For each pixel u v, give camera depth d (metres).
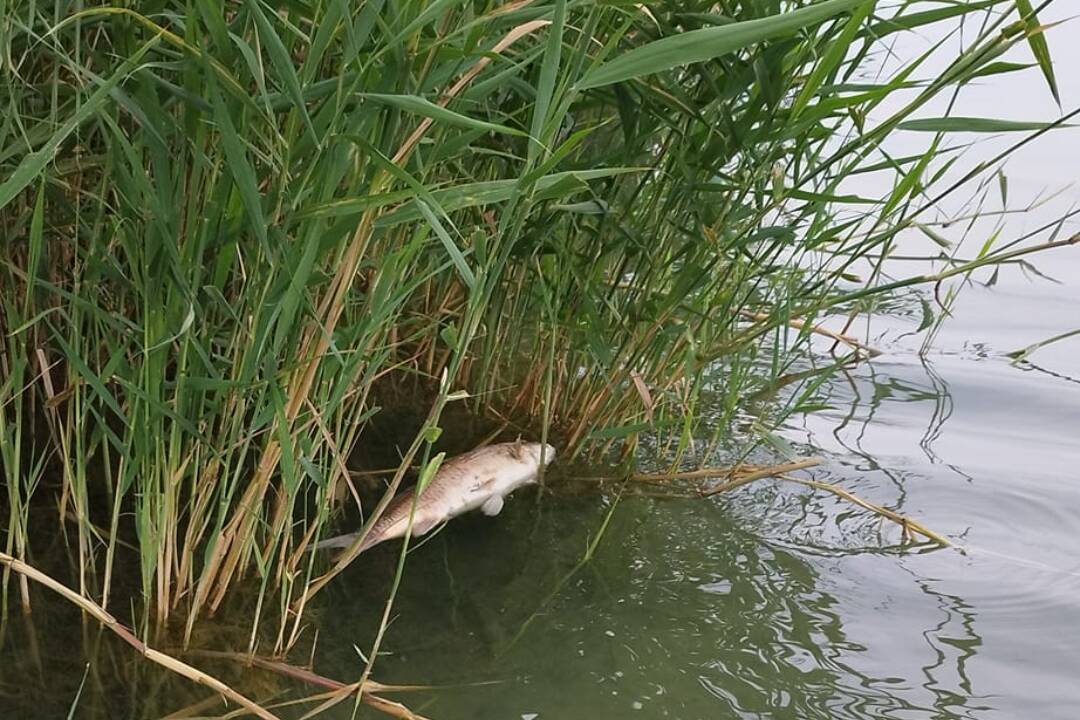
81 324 2.41
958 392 4.23
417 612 2.51
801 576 2.80
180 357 2.02
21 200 2.33
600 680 2.29
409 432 3.39
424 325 3.58
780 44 2.28
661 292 3.14
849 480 3.40
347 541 2.45
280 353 2.29
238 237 1.96
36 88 2.05
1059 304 5.41
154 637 2.26
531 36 2.45
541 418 3.51
